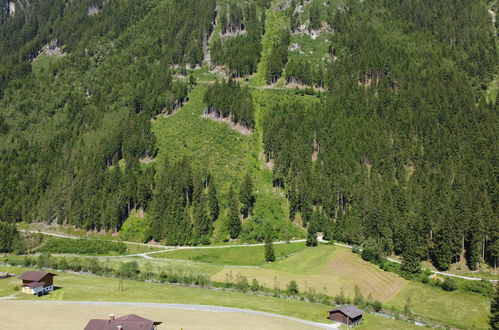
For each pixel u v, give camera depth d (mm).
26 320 106562
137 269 160375
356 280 151250
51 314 111875
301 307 129250
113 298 129250
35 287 130125
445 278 149750
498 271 161000
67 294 131625
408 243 164250
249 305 128250
